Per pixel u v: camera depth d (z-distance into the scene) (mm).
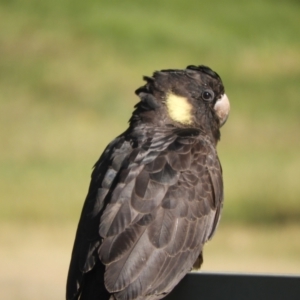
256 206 19578
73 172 21688
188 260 5547
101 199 5523
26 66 31547
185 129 6402
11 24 35281
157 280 5289
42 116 27281
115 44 33906
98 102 28609
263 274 5355
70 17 36344
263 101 28797
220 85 6957
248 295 5371
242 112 27594
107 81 30391
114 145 6121
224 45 34812
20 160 22953
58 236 17219
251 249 16641
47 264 15391
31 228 17672
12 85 29938
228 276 5422
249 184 20828
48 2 37656
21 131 25797
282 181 21094
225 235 17656
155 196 5504
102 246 5223
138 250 5250
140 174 5617
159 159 5781
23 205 19000
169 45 34312
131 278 5156
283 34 36344
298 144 24797
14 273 14711
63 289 13711
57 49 33156
